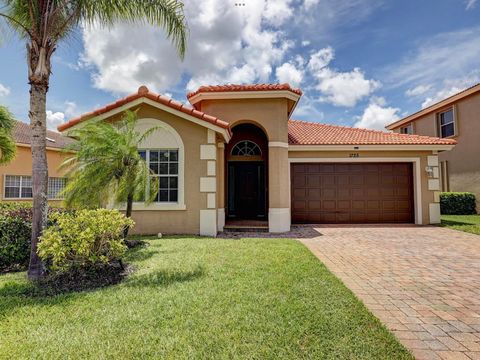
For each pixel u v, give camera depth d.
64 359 3.18
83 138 8.55
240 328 3.79
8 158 14.74
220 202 13.30
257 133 16.39
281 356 3.22
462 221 15.69
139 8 7.58
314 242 10.12
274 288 5.22
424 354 3.36
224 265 6.72
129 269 6.42
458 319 4.25
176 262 6.96
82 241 5.72
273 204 12.92
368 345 3.46
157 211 11.53
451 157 21.09
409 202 15.20
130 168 8.62
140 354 3.25
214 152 11.58
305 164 15.27
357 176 15.27
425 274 6.40
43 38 6.39
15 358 3.20
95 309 4.39
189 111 11.20
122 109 11.48
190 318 4.06
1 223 7.18
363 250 8.79
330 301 4.68
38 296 5.00
